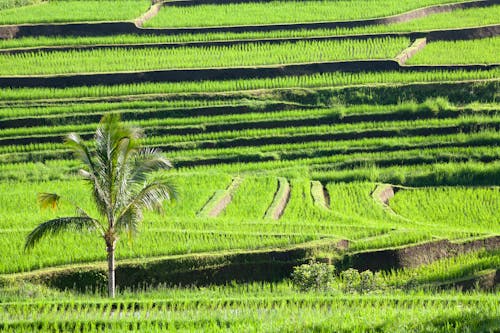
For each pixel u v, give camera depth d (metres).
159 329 56.78
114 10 158.38
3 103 131.25
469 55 144.12
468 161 121.06
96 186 66.31
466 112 129.50
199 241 84.38
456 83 136.12
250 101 132.38
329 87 136.12
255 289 72.50
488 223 100.62
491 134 124.38
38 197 68.12
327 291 69.62
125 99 132.75
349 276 74.69
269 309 61.09
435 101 130.88
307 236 85.94
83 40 147.50
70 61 141.75
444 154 121.75
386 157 121.75
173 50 145.75
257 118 128.88
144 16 155.75
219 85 135.50
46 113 128.50
